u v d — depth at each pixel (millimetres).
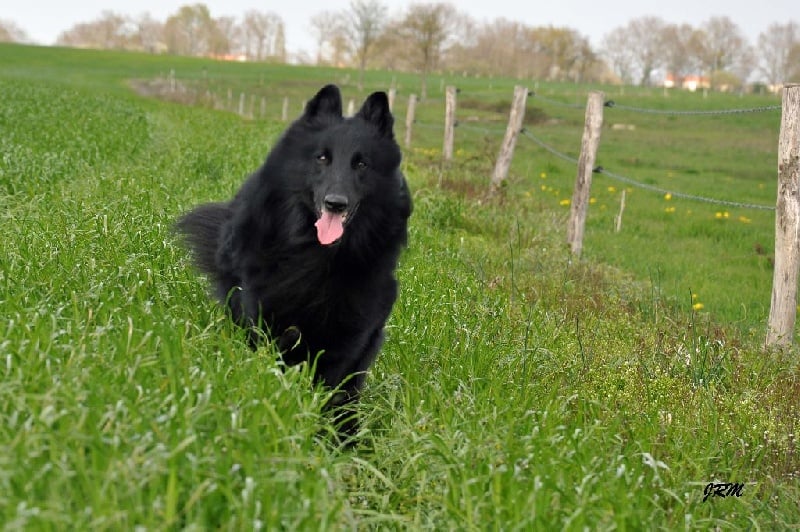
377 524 3832
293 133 4984
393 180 5070
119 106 27266
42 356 3818
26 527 2785
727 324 8430
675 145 37688
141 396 3641
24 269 5539
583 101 59594
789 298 7688
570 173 25156
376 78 87438
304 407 4090
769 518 4578
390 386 5125
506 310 7191
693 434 5293
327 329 4879
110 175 10664
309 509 3205
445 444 4047
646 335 7336
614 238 14375
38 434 3125
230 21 157125
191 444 3389
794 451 5305
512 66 106812
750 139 41000
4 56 91188
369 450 4688
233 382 4031
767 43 127562
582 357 6223
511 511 3529
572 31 109125
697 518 4141
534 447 4070
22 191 9320
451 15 66750
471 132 37281
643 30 132750
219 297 5238
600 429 4660
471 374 5438
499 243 11219
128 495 2971
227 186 11320
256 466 3373
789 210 7633
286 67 101375
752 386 6320
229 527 2973
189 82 72500
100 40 166500
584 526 3441
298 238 4816
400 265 7371
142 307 4762
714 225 16609
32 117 18359
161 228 7047
